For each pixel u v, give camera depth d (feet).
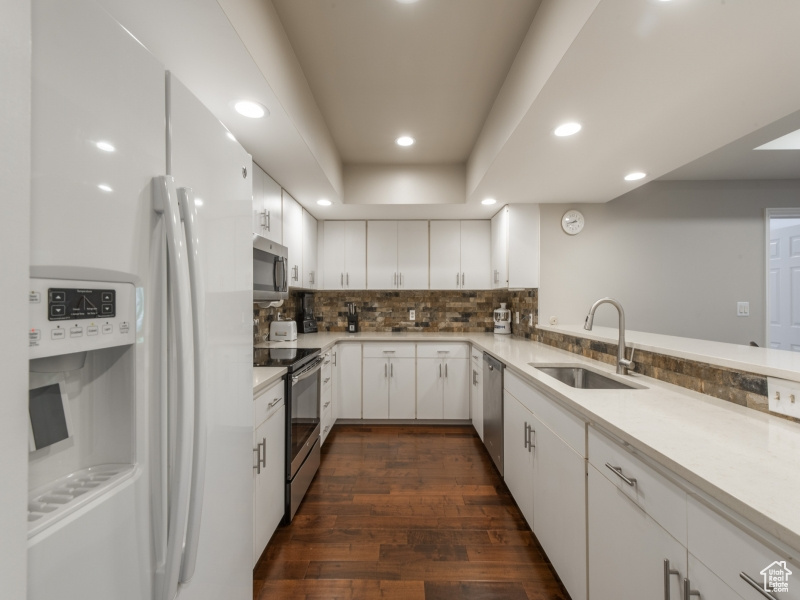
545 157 6.87
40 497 1.71
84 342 1.67
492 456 8.54
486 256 12.23
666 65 4.05
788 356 4.50
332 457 9.05
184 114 2.45
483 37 5.32
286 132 5.90
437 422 11.71
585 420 4.22
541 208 10.58
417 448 9.63
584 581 4.21
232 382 3.20
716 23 3.39
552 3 4.25
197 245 2.33
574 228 10.51
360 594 4.82
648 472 3.12
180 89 2.40
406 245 12.30
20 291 1.35
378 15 4.91
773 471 2.60
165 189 2.10
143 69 2.04
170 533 2.11
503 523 6.35
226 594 3.08
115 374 1.99
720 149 8.60
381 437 10.44
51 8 1.52
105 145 1.77
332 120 7.81
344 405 11.51
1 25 1.29
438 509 6.75
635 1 3.15
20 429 1.35
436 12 4.84
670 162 7.13
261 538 5.16
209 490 2.79
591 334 7.38
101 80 1.75
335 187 9.00
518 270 10.50
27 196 1.37
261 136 6.06
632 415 3.85
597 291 10.61
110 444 2.00
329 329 13.28
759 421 3.66
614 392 4.77
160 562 2.13
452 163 10.28
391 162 10.24
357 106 7.24
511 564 5.36
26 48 1.37
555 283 10.55
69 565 1.60
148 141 2.07
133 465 2.00
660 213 10.76
